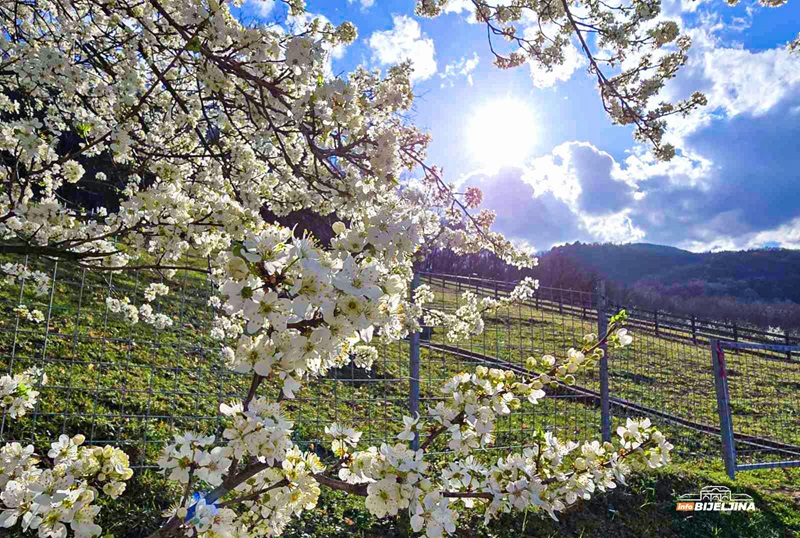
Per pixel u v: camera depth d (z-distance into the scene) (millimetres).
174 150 4281
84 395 4996
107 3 3365
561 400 7898
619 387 8648
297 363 1476
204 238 3188
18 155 3496
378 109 3521
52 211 3473
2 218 3385
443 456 4793
